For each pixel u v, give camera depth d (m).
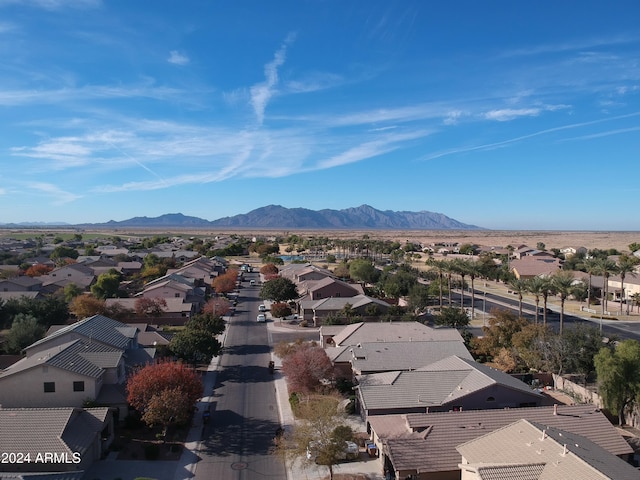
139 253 181.62
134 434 40.88
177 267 148.62
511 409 37.84
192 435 41.09
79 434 34.88
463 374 45.38
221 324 71.94
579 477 24.78
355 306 83.25
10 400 42.06
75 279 112.12
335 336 65.00
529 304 104.38
